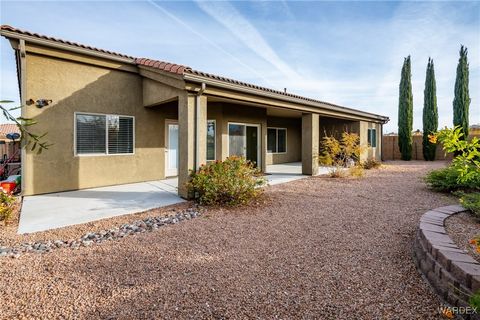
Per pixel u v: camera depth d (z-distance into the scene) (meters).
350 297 2.67
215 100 9.87
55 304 2.57
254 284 2.92
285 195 7.48
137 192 7.99
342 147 11.70
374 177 10.83
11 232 4.65
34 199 7.08
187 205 6.46
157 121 10.09
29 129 7.41
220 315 2.40
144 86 9.42
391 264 3.36
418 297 2.68
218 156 11.18
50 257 3.61
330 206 6.23
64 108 7.96
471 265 2.54
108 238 4.34
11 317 2.38
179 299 2.64
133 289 2.82
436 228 3.66
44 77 7.57
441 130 3.14
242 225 4.93
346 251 3.75
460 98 18.70
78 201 6.87
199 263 3.43
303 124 11.77
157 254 3.70
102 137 8.75
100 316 2.39
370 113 15.55
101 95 8.64
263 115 12.89
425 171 12.71
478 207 4.46
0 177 8.99
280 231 4.60
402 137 20.14
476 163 3.06
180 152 7.28
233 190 6.35
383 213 5.59
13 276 3.08
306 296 2.69
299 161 18.58
